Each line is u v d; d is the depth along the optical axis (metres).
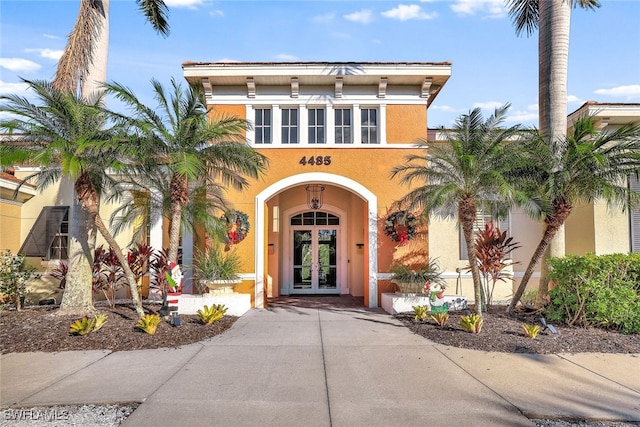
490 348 7.91
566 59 10.93
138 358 7.27
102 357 7.32
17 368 6.71
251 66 12.64
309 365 6.91
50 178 11.10
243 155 10.49
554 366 6.89
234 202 13.10
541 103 11.14
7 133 9.02
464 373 6.53
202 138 10.15
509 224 13.80
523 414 5.06
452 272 13.57
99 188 10.55
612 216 13.06
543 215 10.10
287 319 10.96
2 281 10.80
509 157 9.50
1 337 8.36
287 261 16.53
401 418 4.92
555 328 9.24
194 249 13.92
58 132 9.32
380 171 13.16
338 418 4.91
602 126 13.07
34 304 13.78
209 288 11.99
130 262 12.23
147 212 12.22
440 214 12.91
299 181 13.08
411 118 13.28
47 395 5.58
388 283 12.95
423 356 7.45
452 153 10.28
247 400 5.43
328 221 16.67
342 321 10.67
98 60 10.95
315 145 13.18
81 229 10.56
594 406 5.29
